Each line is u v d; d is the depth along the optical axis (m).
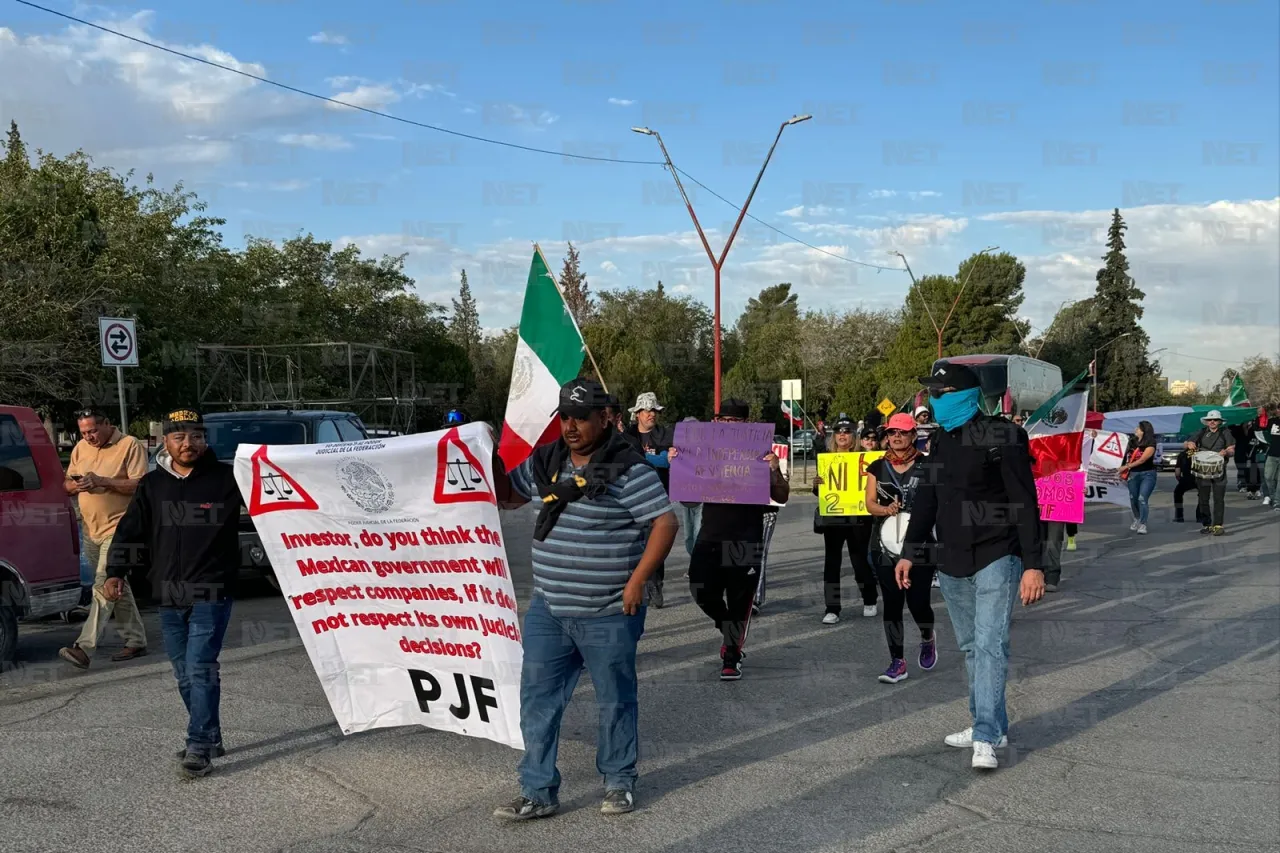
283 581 4.76
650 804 4.29
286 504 4.68
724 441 6.39
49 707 5.71
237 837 3.91
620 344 45.22
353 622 4.76
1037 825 4.08
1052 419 8.67
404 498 4.50
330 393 31.16
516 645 4.38
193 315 25.69
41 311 17.64
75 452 6.97
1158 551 12.86
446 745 5.04
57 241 18.73
